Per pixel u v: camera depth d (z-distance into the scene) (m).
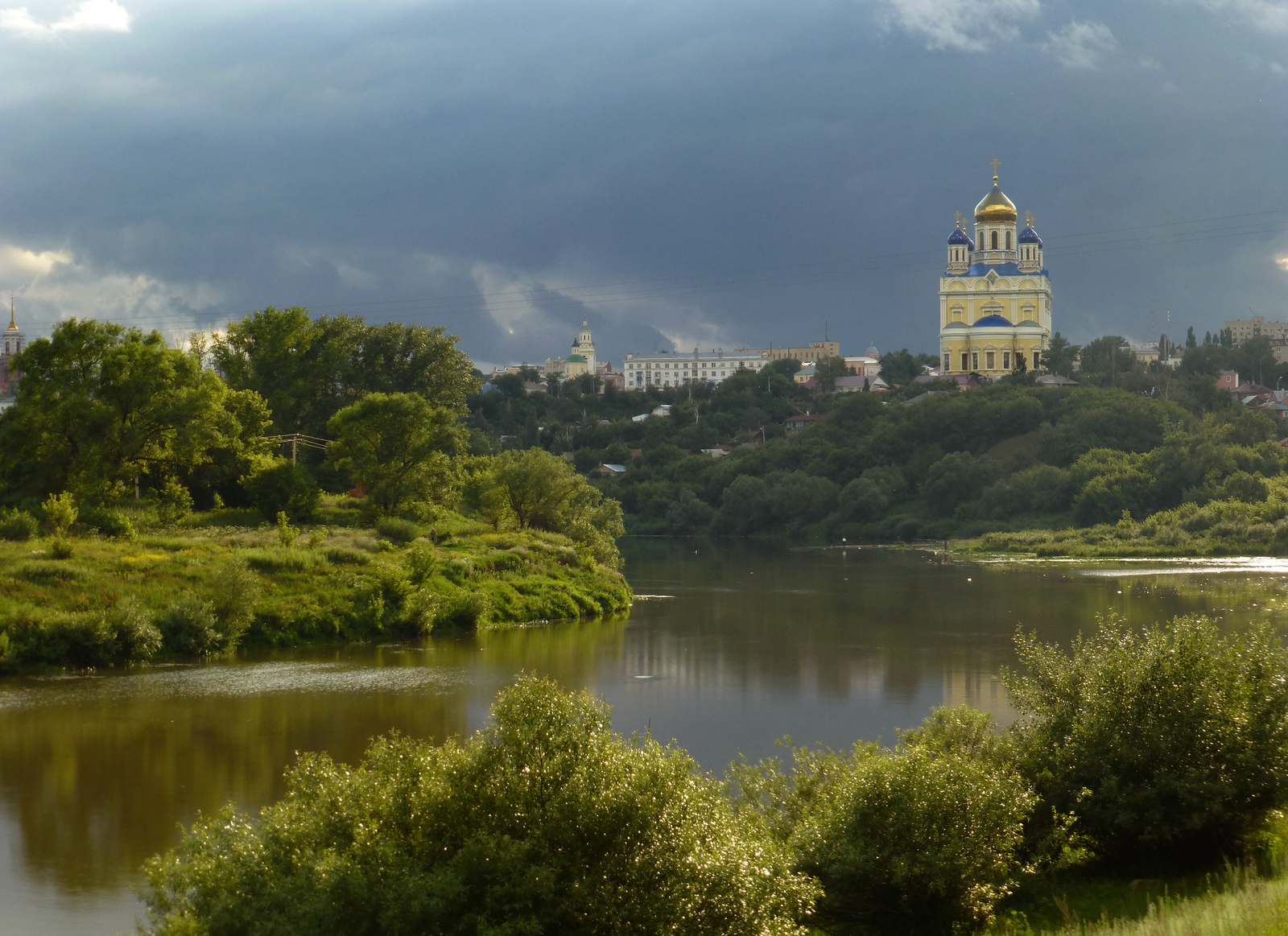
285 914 14.03
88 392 76.19
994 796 18.78
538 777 15.19
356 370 107.56
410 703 40.41
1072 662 23.25
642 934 14.23
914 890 18.33
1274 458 148.38
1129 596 79.38
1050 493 149.25
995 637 58.28
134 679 44.78
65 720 37.62
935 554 129.62
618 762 15.44
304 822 15.65
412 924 13.72
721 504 183.62
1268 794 19.88
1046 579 93.44
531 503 92.94
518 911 13.97
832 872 18.45
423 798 15.20
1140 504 140.00
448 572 66.00
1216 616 66.06
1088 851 21.48
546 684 16.41
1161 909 16.91
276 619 54.06
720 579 97.06
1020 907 19.34
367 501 85.31
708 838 15.26
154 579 53.47
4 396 143.88
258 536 68.12
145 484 83.81
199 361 93.38
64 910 21.80
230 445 84.00
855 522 163.12
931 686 44.34
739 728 36.75
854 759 22.70
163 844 25.58
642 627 63.28
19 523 61.75
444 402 111.19
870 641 57.06
